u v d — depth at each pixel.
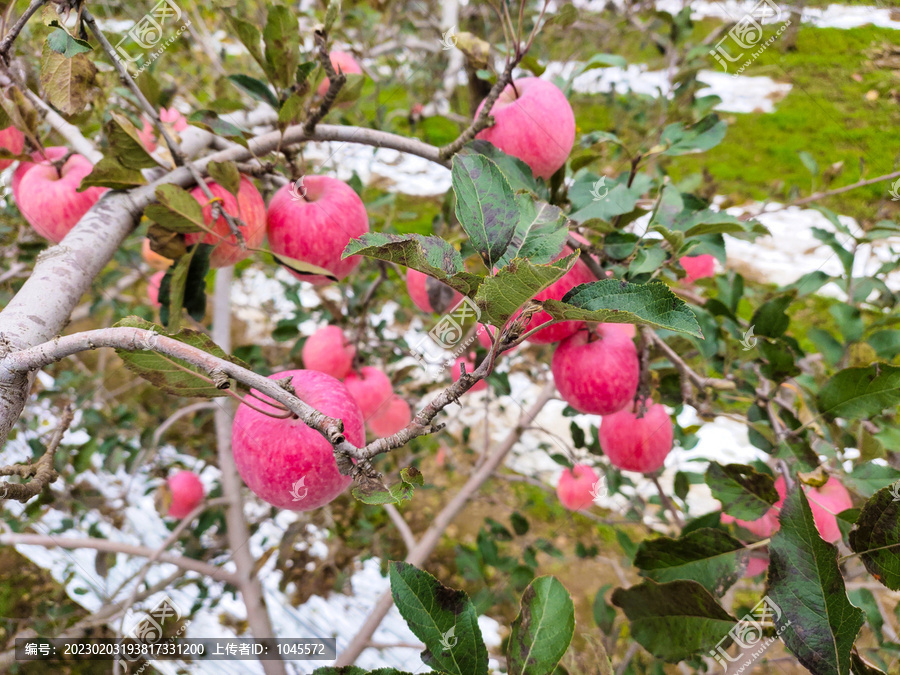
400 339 2.73
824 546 0.85
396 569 0.80
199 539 2.63
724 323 2.03
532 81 1.42
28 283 0.90
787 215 4.11
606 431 1.78
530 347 3.18
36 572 2.79
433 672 0.78
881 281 1.95
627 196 1.40
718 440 2.62
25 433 2.80
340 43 3.05
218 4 1.23
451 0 2.98
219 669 2.14
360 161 3.73
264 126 2.10
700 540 1.19
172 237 1.17
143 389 3.20
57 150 1.42
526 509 3.44
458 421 3.63
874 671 0.87
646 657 2.14
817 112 3.95
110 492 2.80
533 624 0.82
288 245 1.34
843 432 1.76
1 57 1.04
